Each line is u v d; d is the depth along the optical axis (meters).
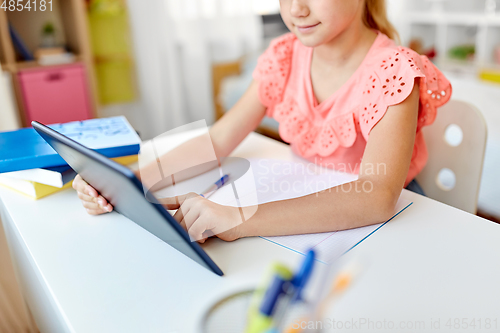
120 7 2.46
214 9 2.78
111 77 2.63
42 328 0.75
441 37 2.91
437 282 0.48
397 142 0.68
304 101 0.88
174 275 0.51
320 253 0.54
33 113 2.24
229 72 2.91
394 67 0.74
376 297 0.46
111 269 0.52
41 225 0.64
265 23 2.93
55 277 0.51
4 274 0.99
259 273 0.51
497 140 1.44
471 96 1.79
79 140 0.79
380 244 0.56
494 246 0.55
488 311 0.43
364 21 0.85
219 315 0.38
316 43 0.73
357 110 0.80
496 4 2.63
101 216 0.66
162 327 0.42
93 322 0.43
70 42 2.47
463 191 0.89
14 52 2.31
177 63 2.78
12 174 0.72
